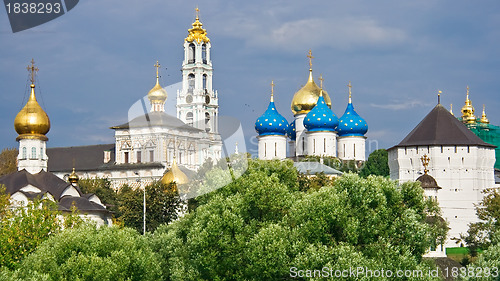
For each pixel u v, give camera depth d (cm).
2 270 7888
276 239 8244
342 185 8656
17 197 14288
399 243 8294
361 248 8250
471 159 17125
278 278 8244
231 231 8694
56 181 15200
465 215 17012
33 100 16488
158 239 9881
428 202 9312
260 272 8162
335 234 8438
